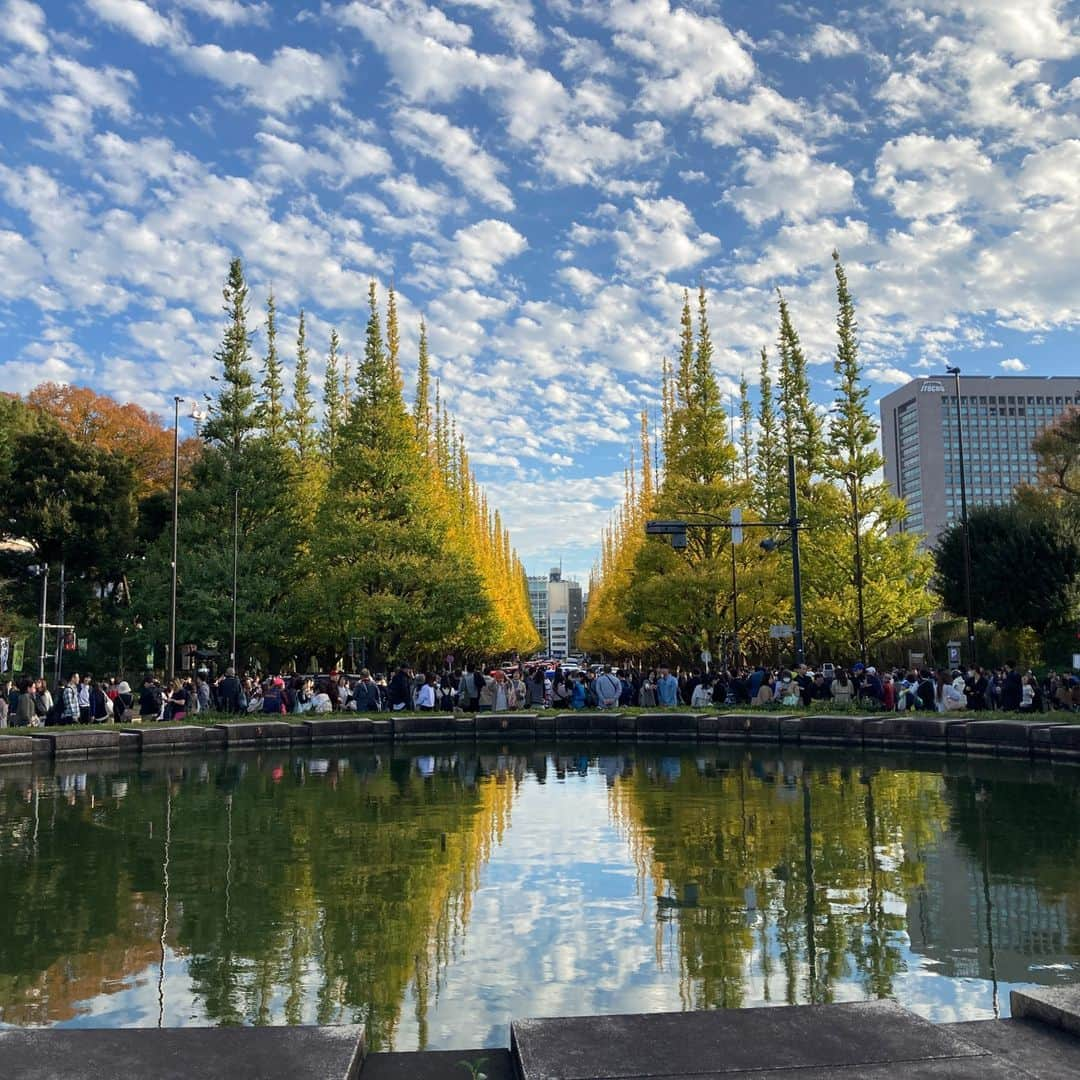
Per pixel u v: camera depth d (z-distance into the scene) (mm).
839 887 8914
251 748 24641
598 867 9906
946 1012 5754
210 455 39469
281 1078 3729
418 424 53156
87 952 7227
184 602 36719
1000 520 38719
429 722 26453
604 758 21703
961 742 20703
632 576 46969
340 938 7516
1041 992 4418
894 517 35719
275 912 8289
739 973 6555
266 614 36812
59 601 42188
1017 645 38969
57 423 45250
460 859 10398
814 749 22750
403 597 35281
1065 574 36312
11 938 7582
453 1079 4129
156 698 27656
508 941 7367
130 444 51375
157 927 7859
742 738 24562
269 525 38156
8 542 37844
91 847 11273
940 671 28078
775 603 38406
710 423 39312
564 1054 3896
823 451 39125
